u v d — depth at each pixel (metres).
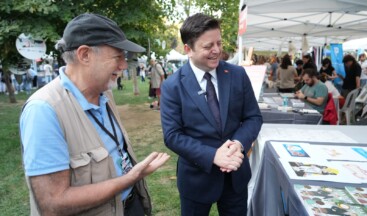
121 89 14.83
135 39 5.95
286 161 1.43
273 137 1.98
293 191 1.13
